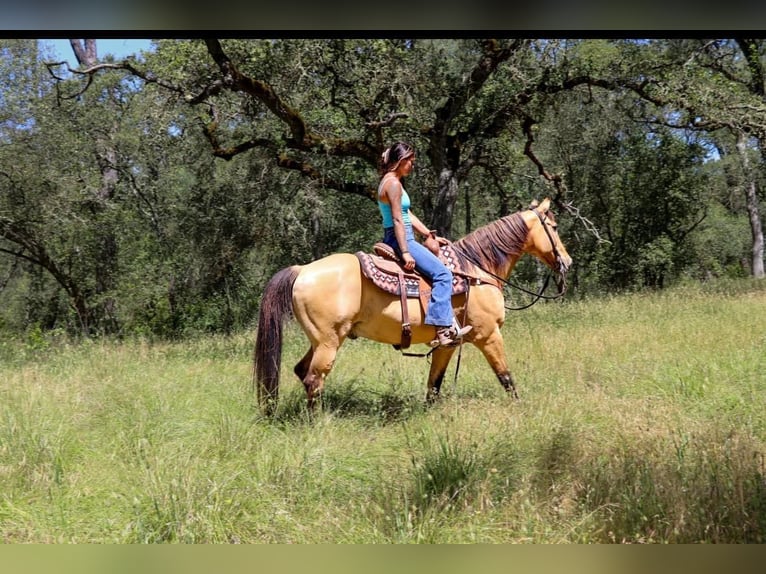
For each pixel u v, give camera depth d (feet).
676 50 42.65
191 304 59.57
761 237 82.58
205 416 18.89
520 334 32.04
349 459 15.51
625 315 36.35
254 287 62.64
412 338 19.30
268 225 54.24
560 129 64.69
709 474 13.41
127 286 58.23
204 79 39.75
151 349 34.83
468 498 13.17
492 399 20.53
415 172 48.14
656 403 19.04
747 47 48.47
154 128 44.80
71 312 60.18
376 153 40.57
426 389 22.35
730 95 40.16
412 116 38.40
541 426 16.93
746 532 11.75
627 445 15.64
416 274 19.11
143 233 60.85
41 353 39.32
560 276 22.15
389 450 16.70
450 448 14.43
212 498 13.14
